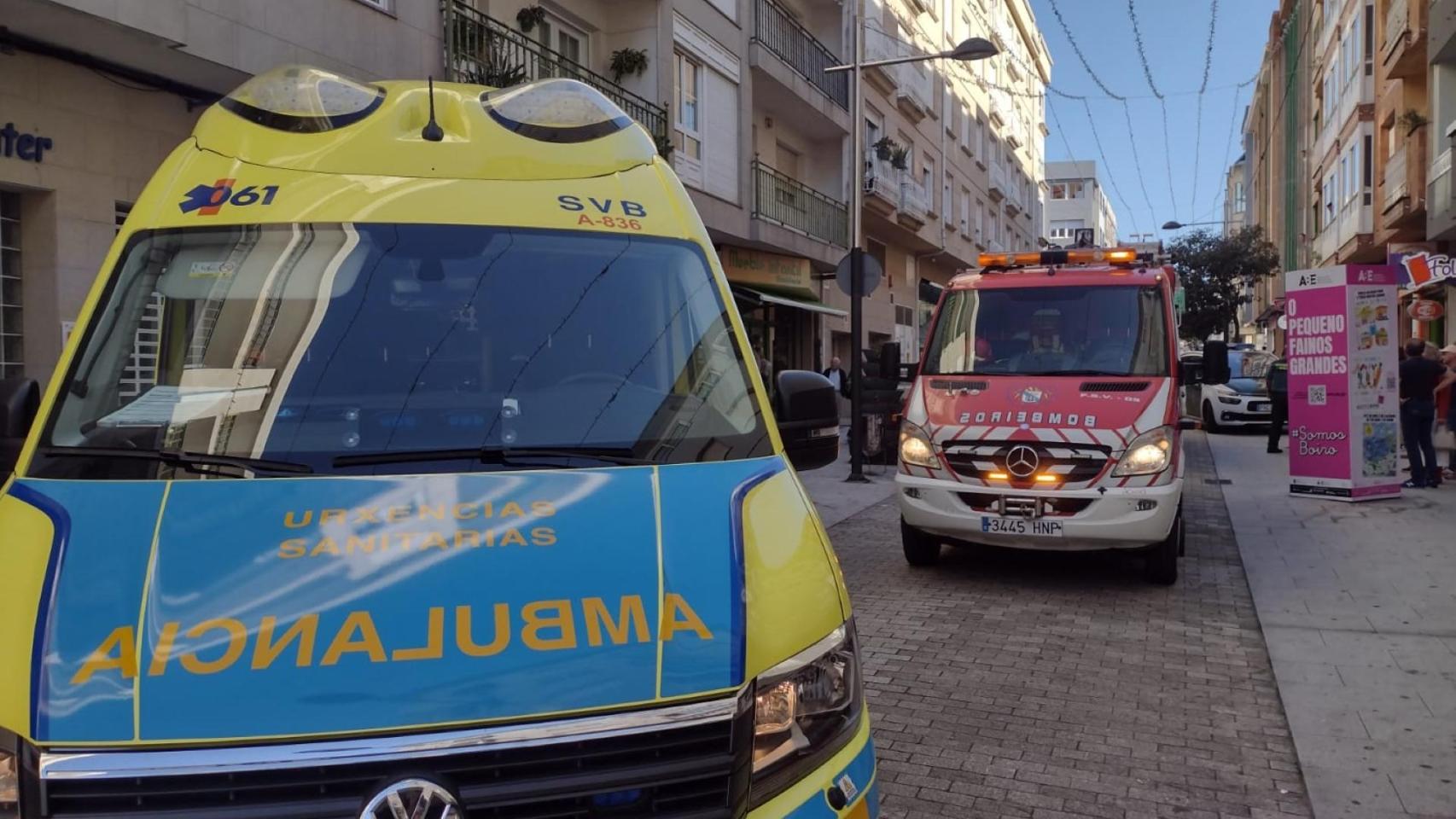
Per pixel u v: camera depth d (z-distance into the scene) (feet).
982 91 130.21
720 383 10.16
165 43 25.31
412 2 33.65
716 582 7.40
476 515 7.70
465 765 6.18
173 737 6.02
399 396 9.27
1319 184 110.93
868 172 78.59
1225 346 27.07
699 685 6.70
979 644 19.83
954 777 13.76
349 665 6.37
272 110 11.00
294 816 5.93
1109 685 17.42
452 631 6.64
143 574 6.97
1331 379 37.35
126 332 9.53
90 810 5.97
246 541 7.26
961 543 25.39
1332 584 24.38
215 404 9.05
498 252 10.32
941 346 26.81
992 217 138.82
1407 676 17.54
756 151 68.69
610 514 7.91
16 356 26.21
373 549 7.22
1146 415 23.18
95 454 8.49
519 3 43.80
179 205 10.28
